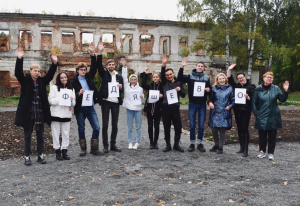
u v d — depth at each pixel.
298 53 25.77
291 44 24.53
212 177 4.81
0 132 8.97
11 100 22.17
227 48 22.95
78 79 6.20
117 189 4.25
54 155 6.45
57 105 5.86
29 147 5.66
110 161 5.82
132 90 6.90
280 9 23.77
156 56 29.02
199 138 6.77
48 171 5.17
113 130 6.70
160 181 4.60
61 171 5.16
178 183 4.51
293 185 4.43
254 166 5.53
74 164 5.61
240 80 6.50
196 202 3.76
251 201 3.79
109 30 28.33
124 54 28.19
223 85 6.57
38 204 3.76
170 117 6.69
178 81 6.80
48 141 7.93
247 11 22.92
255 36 21.27
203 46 23.16
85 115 6.30
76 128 10.38
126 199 3.88
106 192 4.14
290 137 8.62
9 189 4.28
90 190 4.23
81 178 4.77
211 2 22.00
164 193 4.06
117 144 7.59
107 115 6.55
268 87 6.13
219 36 22.81
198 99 6.64
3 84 26.38
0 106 18.14
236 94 6.23
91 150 6.47
